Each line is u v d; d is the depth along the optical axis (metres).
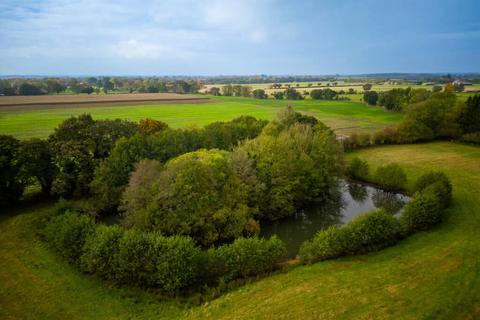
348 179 65.19
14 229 39.94
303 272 31.70
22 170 46.53
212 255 30.91
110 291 29.12
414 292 26.98
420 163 70.19
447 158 73.19
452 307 24.80
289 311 25.56
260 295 28.08
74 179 50.41
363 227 34.72
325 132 63.06
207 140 60.28
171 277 28.42
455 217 42.75
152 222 37.62
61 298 28.06
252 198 45.00
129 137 56.88
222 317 25.41
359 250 35.00
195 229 38.38
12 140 47.94
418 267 30.91
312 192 51.94
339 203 56.06
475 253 32.78
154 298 28.19
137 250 29.66
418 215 39.19
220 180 41.97
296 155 51.84
